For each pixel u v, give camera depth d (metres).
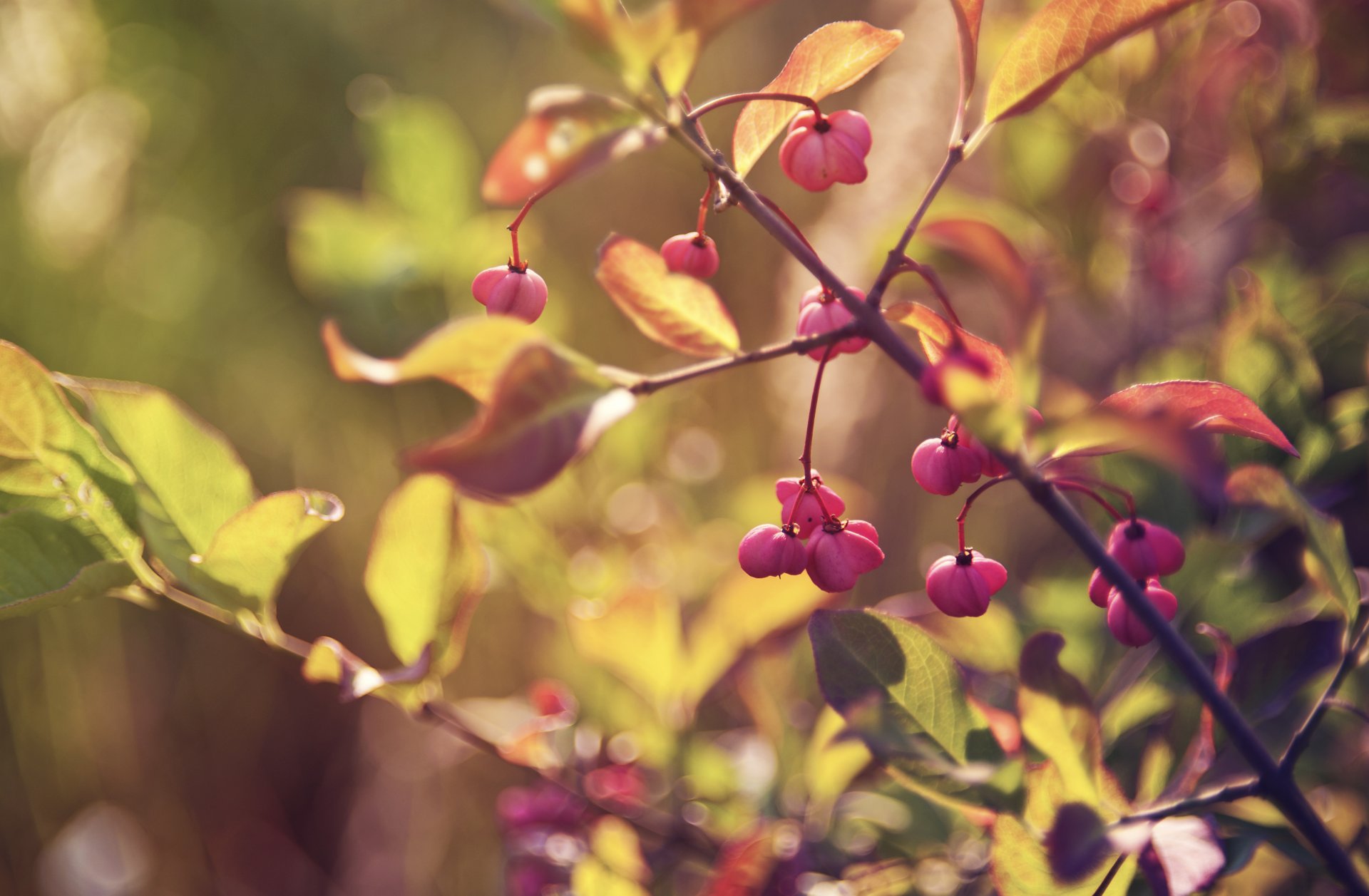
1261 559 0.65
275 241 1.49
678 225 1.44
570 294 1.38
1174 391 0.50
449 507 0.55
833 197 1.19
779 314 1.19
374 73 1.53
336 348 0.47
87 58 1.39
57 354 1.32
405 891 1.25
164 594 0.54
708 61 1.50
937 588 0.51
